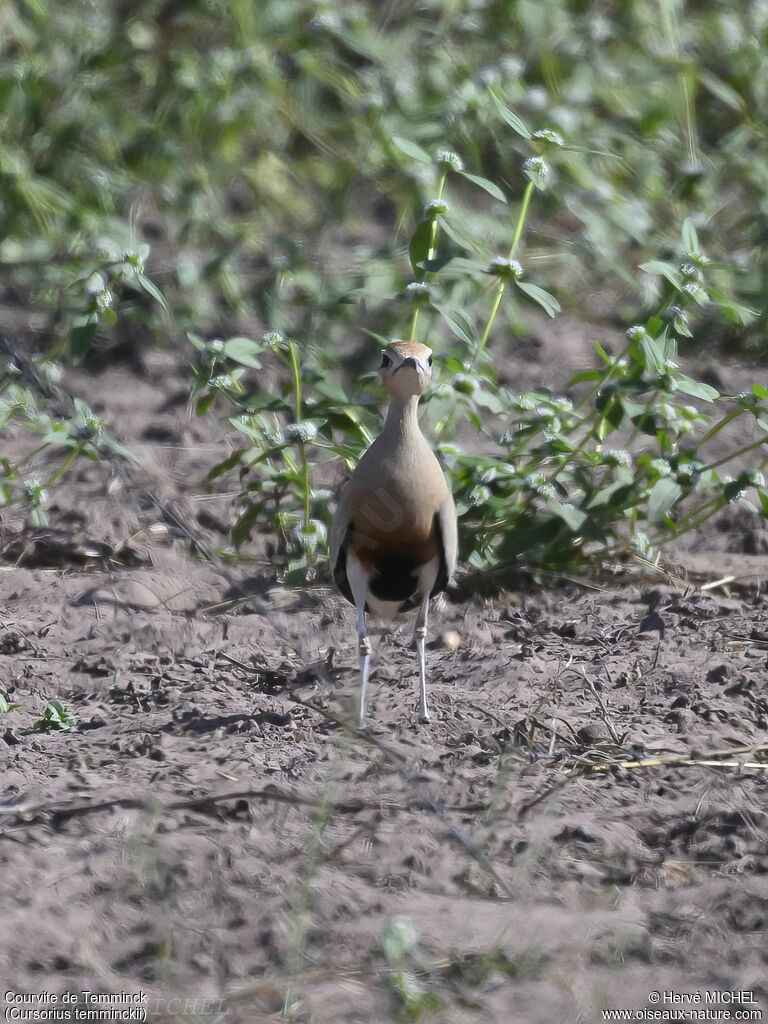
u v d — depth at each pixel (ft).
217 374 52.95
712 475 39.09
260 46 68.03
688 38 74.02
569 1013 19.22
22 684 31.68
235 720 29.43
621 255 66.33
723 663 32.89
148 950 20.49
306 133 69.05
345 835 24.23
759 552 42.34
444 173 39.65
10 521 41.68
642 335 36.96
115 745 28.17
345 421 38.93
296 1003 19.25
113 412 51.31
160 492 42.32
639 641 34.73
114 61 67.26
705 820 25.35
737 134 67.51
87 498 43.16
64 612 35.76
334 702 30.83
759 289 59.41
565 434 39.78
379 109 62.39
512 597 38.27
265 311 52.29
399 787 26.09
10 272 61.41
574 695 31.40
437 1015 19.08
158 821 24.23
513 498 40.34
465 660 33.68
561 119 58.44
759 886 23.11
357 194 71.10
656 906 22.40
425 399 38.29
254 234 63.82
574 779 26.94
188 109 67.46
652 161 65.62
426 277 39.24
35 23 68.08
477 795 25.88
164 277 59.06
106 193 64.03
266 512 38.99
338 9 70.23
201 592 37.70
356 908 21.76
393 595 31.40
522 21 69.62
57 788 25.72
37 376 37.32
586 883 22.97
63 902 21.52
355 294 45.65
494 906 22.18
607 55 73.31
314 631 35.55
